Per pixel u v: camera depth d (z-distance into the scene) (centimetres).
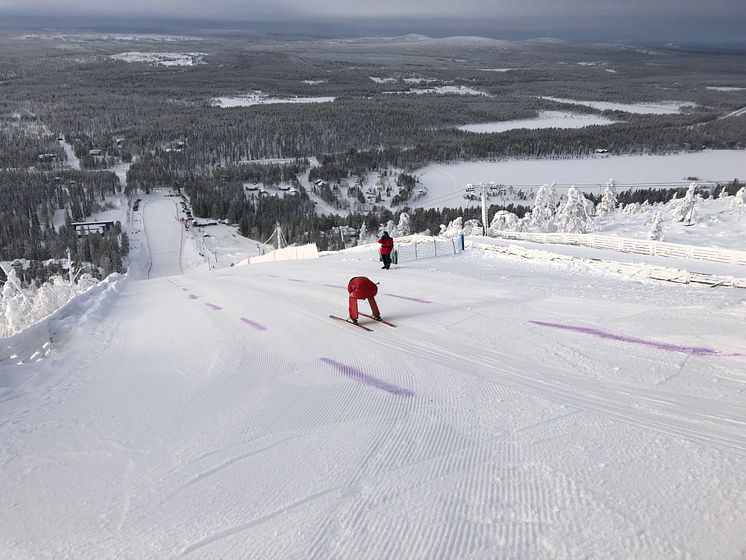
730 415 604
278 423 675
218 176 19738
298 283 2205
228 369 958
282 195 18388
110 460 597
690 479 470
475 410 669
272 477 528
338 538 418
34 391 888
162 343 1230
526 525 419
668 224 4872
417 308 1360
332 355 992
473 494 469
